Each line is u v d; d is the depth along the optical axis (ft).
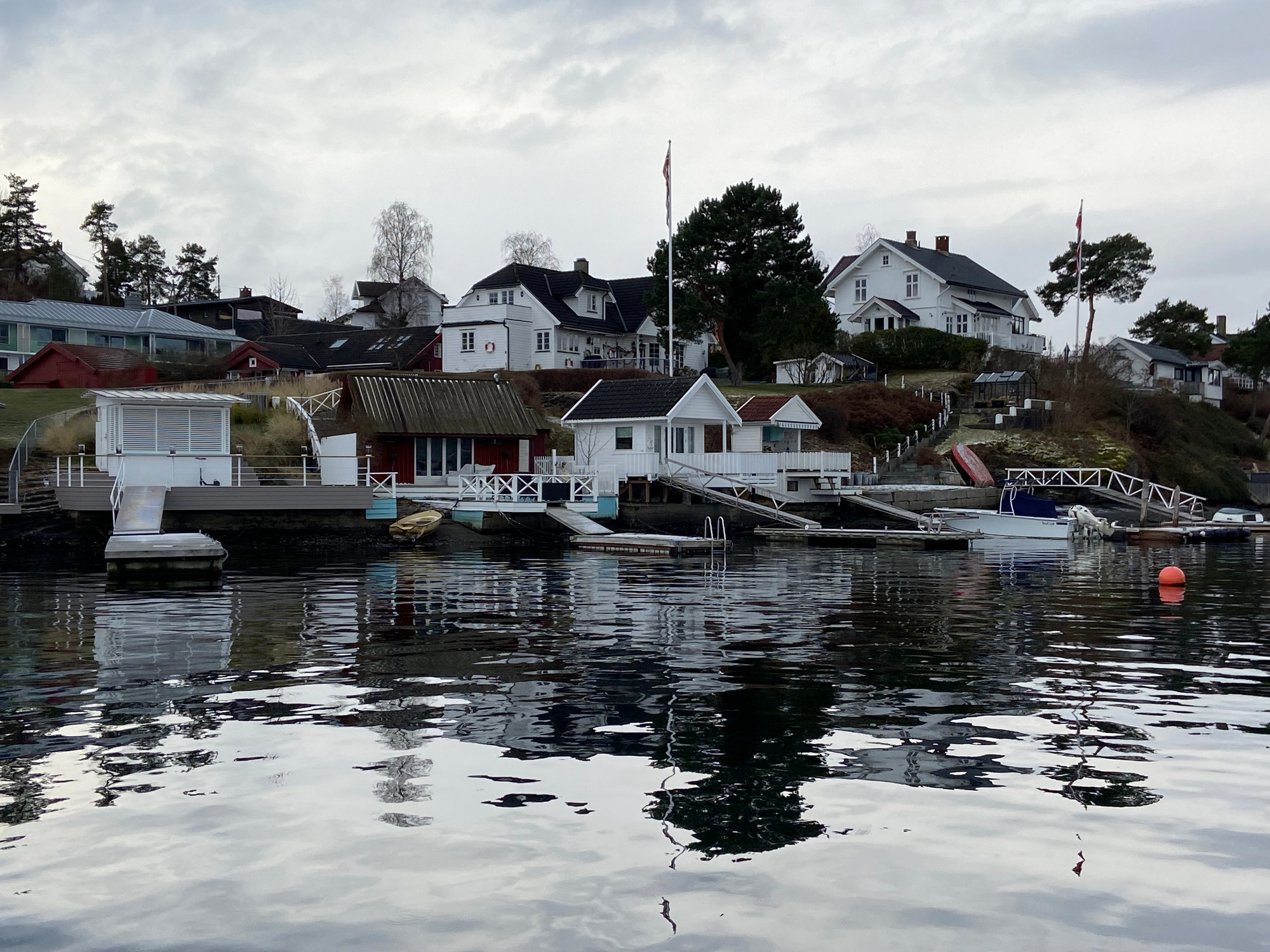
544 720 38.78
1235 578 97.09
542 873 24.97
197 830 27.53
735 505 151.64
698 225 249.14
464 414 161.07
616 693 43.42
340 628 60.64
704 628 61.93
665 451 161.38
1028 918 22.82
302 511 122.31
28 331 257.75
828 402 219.00
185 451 122.72
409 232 399.24
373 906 23.27
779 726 38.06
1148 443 237.04
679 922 22.57
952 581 92.02
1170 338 373.40
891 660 51.44
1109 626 64.03
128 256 414.82
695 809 29.19
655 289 251.80
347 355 286.25
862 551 128.06
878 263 308.60
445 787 30.99
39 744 35.27
